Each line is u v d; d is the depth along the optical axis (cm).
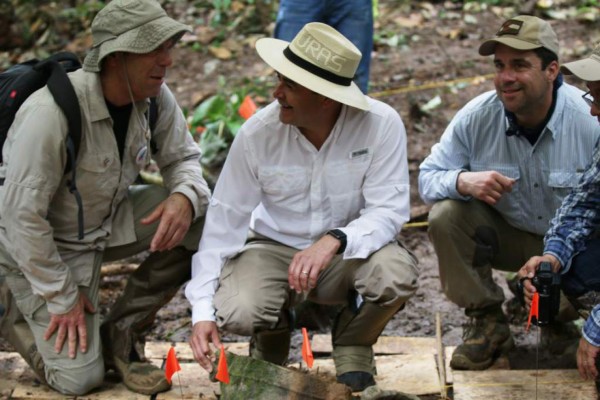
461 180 417
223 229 399
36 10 876
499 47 398
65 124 379
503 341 432
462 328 485
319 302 413
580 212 394
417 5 877
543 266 377
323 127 384
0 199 394
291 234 403
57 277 394
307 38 371
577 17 830
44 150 377
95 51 384
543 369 433
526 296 384
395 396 374
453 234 421
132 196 429
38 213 381
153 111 411
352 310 399
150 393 414
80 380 405
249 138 391
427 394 412
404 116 692
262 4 852
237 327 384
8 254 407
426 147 657
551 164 415
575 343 444
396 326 492
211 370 379
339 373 407
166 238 406
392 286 381
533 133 415
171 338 487
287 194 395
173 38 382
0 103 386
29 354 419
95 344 411
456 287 429
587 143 412
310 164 391
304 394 373
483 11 857
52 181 383
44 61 388
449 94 716
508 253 442
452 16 852
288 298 410
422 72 753
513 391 404
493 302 429
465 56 776
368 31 592
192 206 415
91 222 409
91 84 383
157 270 421
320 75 369
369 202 392
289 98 371
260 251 404
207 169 625
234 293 389
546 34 393
